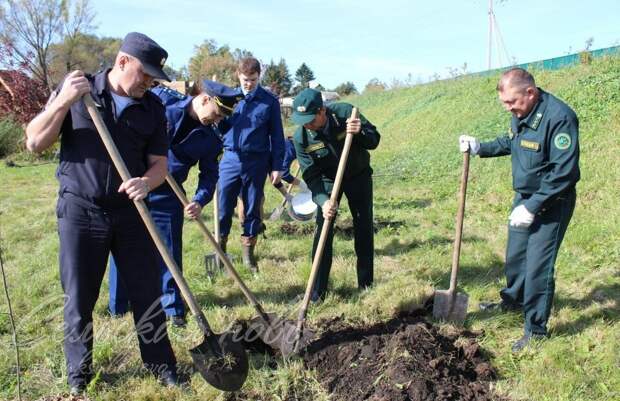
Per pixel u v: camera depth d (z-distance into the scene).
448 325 4.31
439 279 5.42
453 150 11.67
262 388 3.60
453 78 21.67
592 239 5.96
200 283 5.34
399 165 12.41
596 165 7.83
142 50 3.01
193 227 7.77
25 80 19.38
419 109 18.42
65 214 3.20
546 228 3.83
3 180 13.73
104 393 3.46
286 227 7.67
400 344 3.74
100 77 3.13
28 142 3.00
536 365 3.74
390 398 3.33
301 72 68.81
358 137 4.44
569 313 4.48
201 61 45.00
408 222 7.75
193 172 13.37
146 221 3.14
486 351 4.00
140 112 3.19
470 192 8.95
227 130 5.51
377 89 32.84
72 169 3.15
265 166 5.67
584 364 3.78
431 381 3.44
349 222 7.61
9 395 3.48
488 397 3.42
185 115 4.20
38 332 4.40
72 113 3.09
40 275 5.81
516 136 3.91
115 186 3.17
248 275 5.69
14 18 29.69
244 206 5.74
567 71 12.67
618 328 4.17
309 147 4.44
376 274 5.66
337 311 4.71
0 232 7.81
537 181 3.82
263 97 5.57
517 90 3.65
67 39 31.92
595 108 9.54
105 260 3.37
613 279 5.07
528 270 3.93
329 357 3.85
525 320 4.08
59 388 3.54
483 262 5.82
